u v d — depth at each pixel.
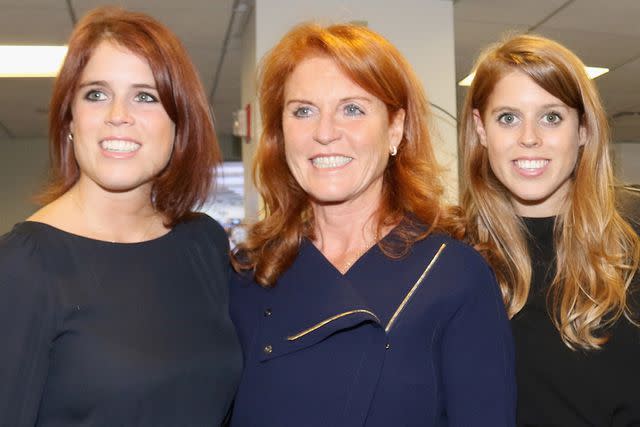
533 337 1.57
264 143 1.53
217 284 1.52
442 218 1.47
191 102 1.45
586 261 1.56
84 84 1.33
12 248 1.25
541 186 1.59
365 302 1.35
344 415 1.29
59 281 1.27
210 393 1.37
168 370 1.31
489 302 1.36
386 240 1.42
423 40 3.64
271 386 1.37
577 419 1.51
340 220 1.47
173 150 1.48
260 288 1.48
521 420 1.56
